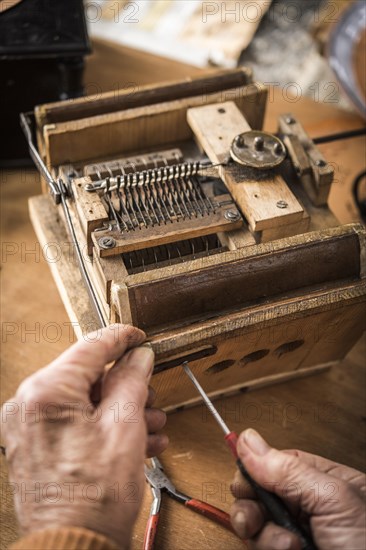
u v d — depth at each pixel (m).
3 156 0.78
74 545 0.46
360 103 0.81
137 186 0.61
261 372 0.65
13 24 0.73
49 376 0.51
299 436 0.65
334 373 0.68
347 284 0.58
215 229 0.60
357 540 0.50
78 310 0.62
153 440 0.57
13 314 0.69
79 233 0.61
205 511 0.59
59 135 0.64
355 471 0.54
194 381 0.55
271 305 0.56
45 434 0.49
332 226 0.64
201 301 0.56
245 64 1.04
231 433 0.54
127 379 0.52
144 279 0.55
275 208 0.60
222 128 0.65
